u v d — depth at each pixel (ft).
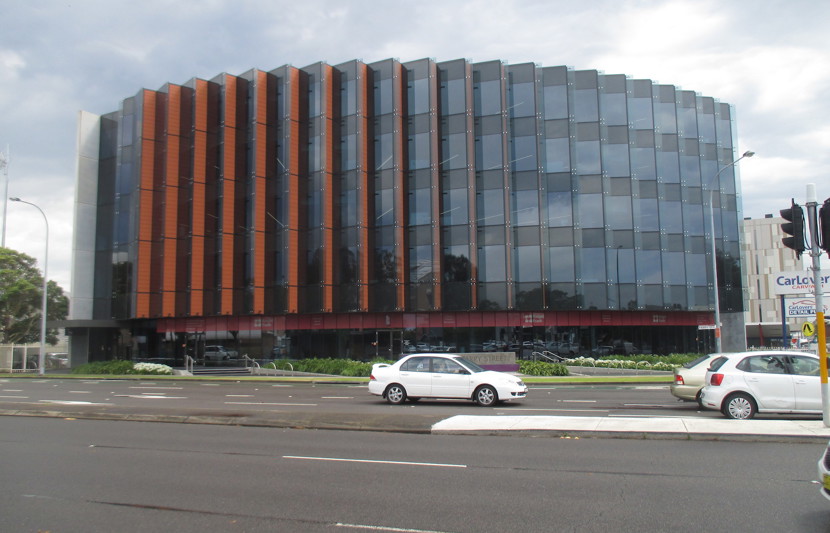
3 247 163.43
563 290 118.62
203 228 132.05
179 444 38.32
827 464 20.68
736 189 135.64
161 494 25.77
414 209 122.31
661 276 123.65
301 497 25.04
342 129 126.72
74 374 126.41
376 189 123.85
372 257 122.21
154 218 135.95
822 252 39.99
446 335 120.06
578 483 26.94
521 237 120.16
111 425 47.44
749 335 253.03
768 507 22.97
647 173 126.82
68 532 20.89
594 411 53.57
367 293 120.78
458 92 124.36
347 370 108.99
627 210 123.24
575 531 20.40
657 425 40.16
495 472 29.25
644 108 128.57
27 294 159.94
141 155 135.64
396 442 38.17
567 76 124.47
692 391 54.60
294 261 125.39
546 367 103.04
